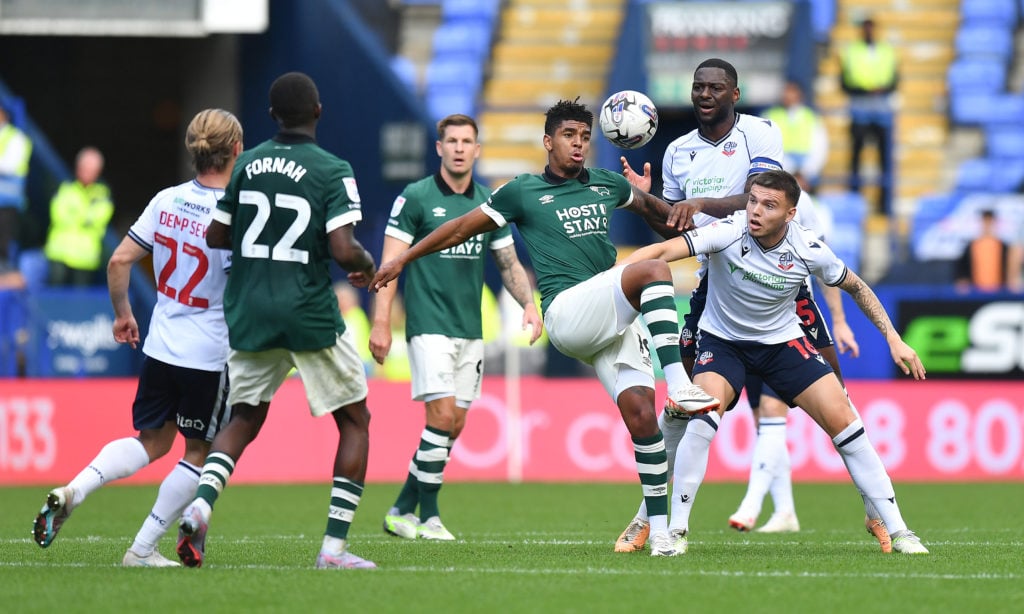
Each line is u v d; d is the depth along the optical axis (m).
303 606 18.20
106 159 81.12
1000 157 75.56
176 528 31.81
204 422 23.14
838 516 37.22
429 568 22.41
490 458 51.25
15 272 58.12
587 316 23.70
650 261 23.33
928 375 51.34
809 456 50.84
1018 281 63.47
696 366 25.31
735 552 25.80
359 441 22.25
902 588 20.05
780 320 25.08
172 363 22.92
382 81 67.38
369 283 23.81
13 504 40.09
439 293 30.25
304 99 21.83
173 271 23.14
